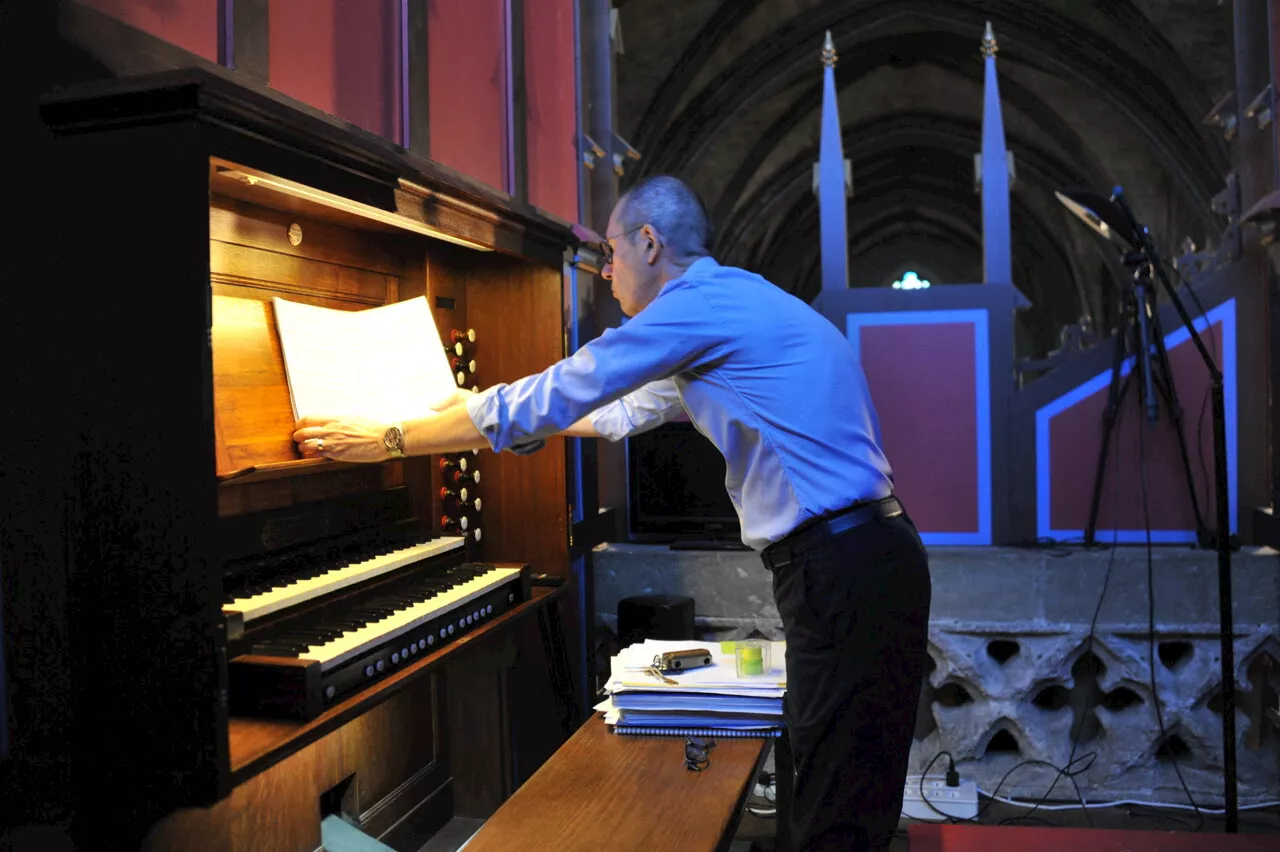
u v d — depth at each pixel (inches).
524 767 101.5
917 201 803.4
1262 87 136.0
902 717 61.4
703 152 505.7
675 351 62.9
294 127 53.1
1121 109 441.7
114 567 49.4
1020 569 126.0
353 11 81.1
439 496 89.1
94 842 50.1
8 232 49.4
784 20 449.7
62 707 50.3
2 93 48.6
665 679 75.4
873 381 140.3
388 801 90.2
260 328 66.3
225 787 48.1
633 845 55.7
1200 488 133.3
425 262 86.7
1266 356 131.7
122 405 49.1
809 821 62.0
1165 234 502.6
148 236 48.4
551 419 62.7
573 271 129.0
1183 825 116.0
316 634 59.1
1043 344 826.8
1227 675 103.5
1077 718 130.0
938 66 523.8
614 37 157.8
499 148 110.3
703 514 137.7
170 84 46.7
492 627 73.9
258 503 65.1
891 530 62.4
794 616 62.8
